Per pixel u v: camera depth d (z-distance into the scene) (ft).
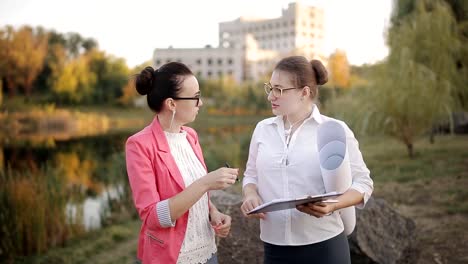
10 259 15.51
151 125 6.42
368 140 32.40
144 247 6.16
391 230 11.54
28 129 39.37
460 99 26.96
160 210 5.68
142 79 6.34
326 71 6.80
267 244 6.91
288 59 6.67
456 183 20.39
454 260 12.46
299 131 6.67
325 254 6.50
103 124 42.70
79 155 32.01
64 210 17.98
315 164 6.41
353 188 6.36
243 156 30.55
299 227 6.50
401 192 19.85
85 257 15.81
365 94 25.99
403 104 23.95
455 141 30.96
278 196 6.57
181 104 6.28
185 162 6.51
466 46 26.07
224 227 6.76
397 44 25.16
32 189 16.75
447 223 15.48
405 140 26.17
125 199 22.53
